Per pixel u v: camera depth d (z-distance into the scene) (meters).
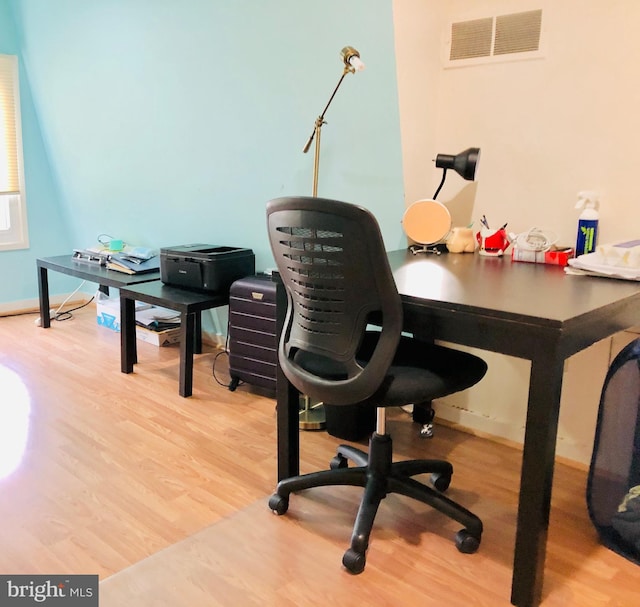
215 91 3.06
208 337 3.56
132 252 3.50
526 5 2.13
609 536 1.69
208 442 2.27
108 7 3.49
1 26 4.09
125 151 3.71
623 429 1.66
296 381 1.65
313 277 1.53
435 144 2.47
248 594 1.47
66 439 2.28
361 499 1.79
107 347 3.44
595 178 2.05
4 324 3.91
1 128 4.12
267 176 2.94
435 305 1.44
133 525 1.74
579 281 1.70
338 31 2.43
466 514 1.65
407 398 1.52
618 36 1.94
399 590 1.49
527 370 2.24
